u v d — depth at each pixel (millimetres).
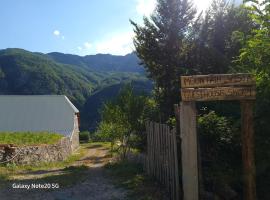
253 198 9000
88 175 15539
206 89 8945
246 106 9086
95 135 68375
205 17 19750
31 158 24250
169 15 20219
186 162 9062
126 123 21234
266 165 9711
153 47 19922
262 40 9172
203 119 11312
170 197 10672
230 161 10953
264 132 9758
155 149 12641
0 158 21578
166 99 18859
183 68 18875
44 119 53625
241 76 8938
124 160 19422
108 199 10891
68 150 38188
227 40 18625
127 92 21688
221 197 9977
